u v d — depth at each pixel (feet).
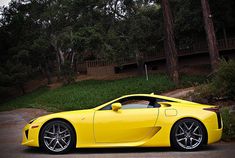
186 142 22.61
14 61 130.62
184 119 22.66
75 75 115.34
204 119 22.49
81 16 112.06
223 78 44.83
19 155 22.58
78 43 97.96
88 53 142.00
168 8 92.73
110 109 23.43
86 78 125.29
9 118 60.44
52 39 127.95
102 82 106.11
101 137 22.70
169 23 91.61
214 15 100.99
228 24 105.19
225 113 29.53
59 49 129.80
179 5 106.63
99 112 23.16
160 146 22.70
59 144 22.74
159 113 22.82
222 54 110.22
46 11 123.24
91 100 75.46
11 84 122.21
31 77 141.69
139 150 23.45
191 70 110.93
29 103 89.76
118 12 110.93
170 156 20.89
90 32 96.78
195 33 109.70
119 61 108.99
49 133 22.93
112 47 101.96
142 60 113.09
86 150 23.77
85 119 22.82
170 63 90.07
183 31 106.22
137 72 122.83
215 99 45.50
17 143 29.40
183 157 20.44
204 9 81.82
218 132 22.71
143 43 105.91
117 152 22.82
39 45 120.06
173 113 22.77
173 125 22.63
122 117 22.82
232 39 106.63
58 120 22.93
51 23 125.29
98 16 110.73
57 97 84.02
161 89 82.38
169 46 90.89
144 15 108.68
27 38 129.49
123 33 111.34
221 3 98.12
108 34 101.45
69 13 115.96
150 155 21.43
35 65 138.00
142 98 23.94
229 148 23.52
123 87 85.05
